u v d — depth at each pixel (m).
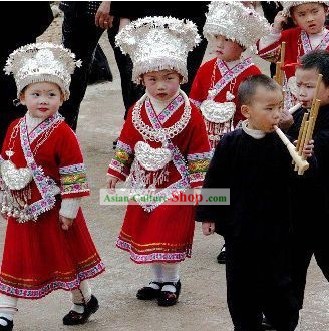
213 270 13.26
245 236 10.05
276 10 17.88
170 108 12.16
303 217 10.55
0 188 11.44
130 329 11.44
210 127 13.88
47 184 11.30
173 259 11.91
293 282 10.77
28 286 11.27
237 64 13.97
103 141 19.64
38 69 11.16
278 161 9.96
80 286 11.54
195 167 12.10
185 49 12.21
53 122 11.36
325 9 14.45
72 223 11.42
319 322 11.43
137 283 12.86
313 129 10.20
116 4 15.90
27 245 11.26
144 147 12.11
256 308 10.43
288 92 14.23
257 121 9.94
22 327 11.59
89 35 17.23
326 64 10.50
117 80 24.69
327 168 10.52
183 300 12.26
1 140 16.14
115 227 15.00
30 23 15.63
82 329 11.50
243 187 10.07
